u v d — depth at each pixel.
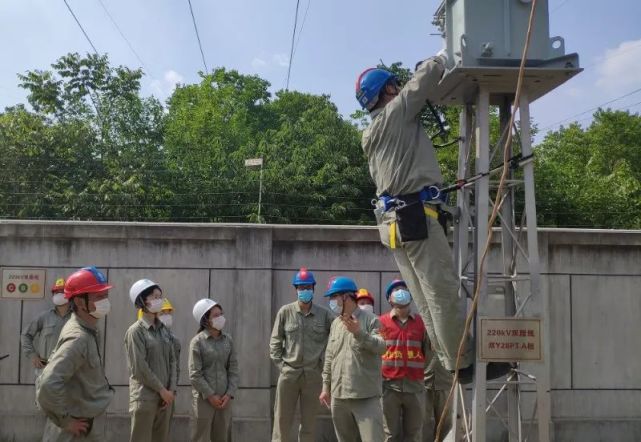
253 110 38.84
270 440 8.84
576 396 9.06
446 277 4.12
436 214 4.20
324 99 28.95
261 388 8.95
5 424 8.84
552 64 4.45
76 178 19.95
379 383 6.60
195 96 34.34
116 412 8.88
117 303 9.06
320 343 8.08
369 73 4.43
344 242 9.23
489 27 4.54
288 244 9.23
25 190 19.20
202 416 7.59
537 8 4.58
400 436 7.79
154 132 24.64
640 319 9.25
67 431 4.70
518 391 5.43
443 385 8.05
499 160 5.68
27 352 8.47
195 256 9.15
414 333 7.59
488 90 4.72
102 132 23.28
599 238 9.19
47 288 9.08
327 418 8.91
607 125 34.44
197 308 7.71
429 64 4.13
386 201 4.21
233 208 19.19
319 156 21.28
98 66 25.72
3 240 9.11
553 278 9.15
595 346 9.15
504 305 5.48
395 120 4.16
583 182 22.34
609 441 8.99
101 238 9.11
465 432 4.94
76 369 4.70
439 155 19.27
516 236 5.45
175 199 19.25
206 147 24.98
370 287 9.18
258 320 9.05
